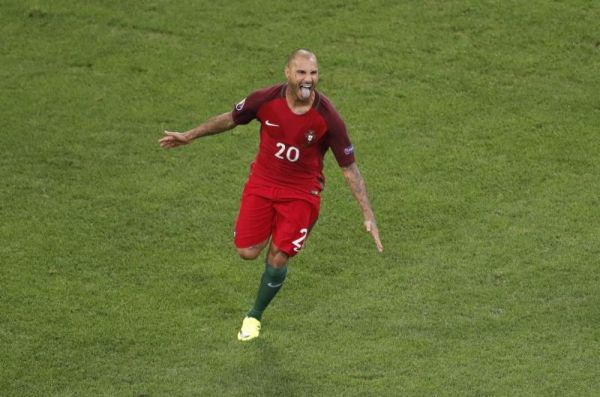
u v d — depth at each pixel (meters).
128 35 57.41
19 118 51.91
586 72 54.41
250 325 38.78
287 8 58.75
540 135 50.56
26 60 55.91
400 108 52.44
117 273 42.72
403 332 39.59
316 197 37.16
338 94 53.41
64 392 36.91
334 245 44.38
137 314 40.53
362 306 41.03
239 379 37.34
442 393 36.34
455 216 45.81
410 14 58.12
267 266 37.81
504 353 38.25
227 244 44.41
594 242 43.94
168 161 49.22
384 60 55.25
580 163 48.75
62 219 45.62
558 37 56.44
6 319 40.19
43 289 41.72
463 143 50.16
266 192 36.94
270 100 35.38
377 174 48.34
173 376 37.53
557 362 37.66
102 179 48.06
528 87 53.59
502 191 47.22
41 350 38.81
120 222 45.47
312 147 35.91
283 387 36.84
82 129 51.22
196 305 41.12
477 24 57.31
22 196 46.97
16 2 59.66
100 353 38.72
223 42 56.66
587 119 51.53
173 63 55.53
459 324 39.91
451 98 53.00
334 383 37.00
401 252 43.91
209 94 53.50
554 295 41.22
